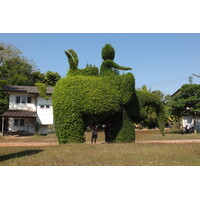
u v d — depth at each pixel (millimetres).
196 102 27484
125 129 13766
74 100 12609
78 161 7270
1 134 27453
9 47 39250
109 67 14086
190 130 30828
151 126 38500
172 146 11023
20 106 29594
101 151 9133
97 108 12680
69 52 14805
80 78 13141
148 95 14812
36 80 40844
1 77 36125
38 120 29562
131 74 13562
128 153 8695
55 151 9203
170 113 29719
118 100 13195
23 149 10227
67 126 12562
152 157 7930
